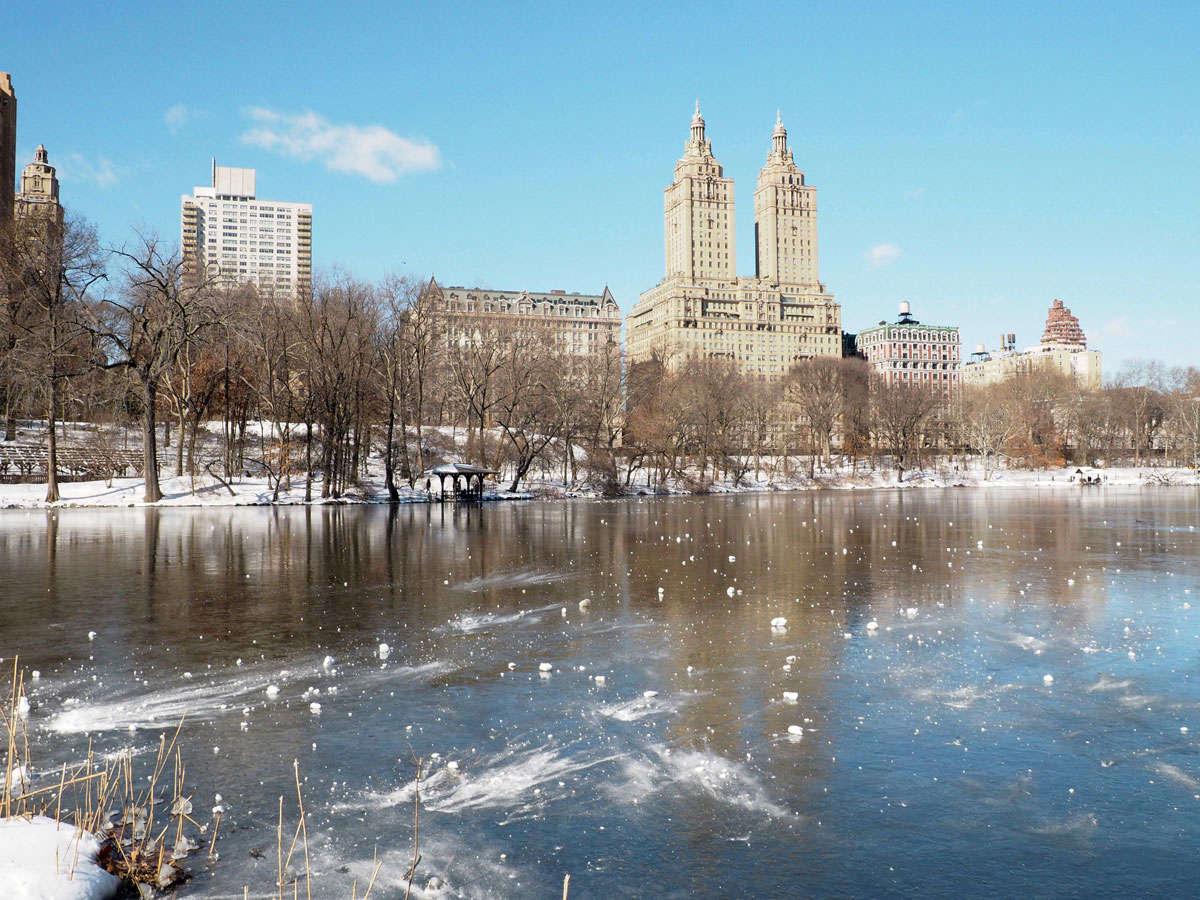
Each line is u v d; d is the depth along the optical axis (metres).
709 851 7.45
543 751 9.82
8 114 106.94
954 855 7.32
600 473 86.44
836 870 7.09
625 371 95.31
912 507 63.25
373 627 16.89
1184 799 8.38
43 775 9.15
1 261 55.50
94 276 56.62
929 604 19.16
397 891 6.82
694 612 18.38
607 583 22.94
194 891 6.83
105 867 7.11
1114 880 6.89
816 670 13.27
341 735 10.41
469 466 71.31
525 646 15.11
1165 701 11.48
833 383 119.50
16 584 22.70
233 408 77.69
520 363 83.56
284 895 6.76
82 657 14.36
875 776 9.02
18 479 64.38
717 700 11.71
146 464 58.22
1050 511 56.19
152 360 58.44
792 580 23.22
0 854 6.81
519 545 33.88
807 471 115.69
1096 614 17.77
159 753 9.77
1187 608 18.39
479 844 7.61
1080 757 9.50
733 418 107.19
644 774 9.12
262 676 13.11
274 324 69.56
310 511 56.66
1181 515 51.00
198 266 63.59
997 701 11.56
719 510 60.47
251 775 9.19
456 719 10.98
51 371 56.59
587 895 6.73
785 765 9.34
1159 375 153.25
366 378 72.19
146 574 24.72
